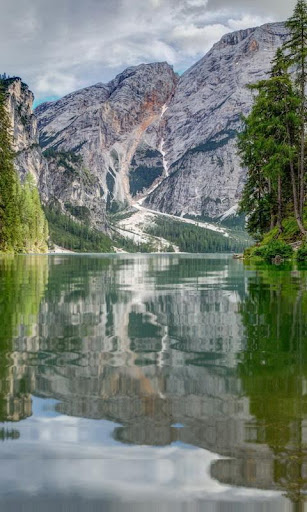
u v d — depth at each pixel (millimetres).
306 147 52094
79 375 5898
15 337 8547
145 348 7602
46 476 3312
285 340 8266
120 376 5848
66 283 21516
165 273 31750
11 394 5086
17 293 16531
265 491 3141
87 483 3209
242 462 3494
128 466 3436
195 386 5402
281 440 3871
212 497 3072
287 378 5773
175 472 3342
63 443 3803
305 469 3404
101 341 8203
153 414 4453
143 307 12773
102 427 4125
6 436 3947
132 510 2934
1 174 78375
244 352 7305
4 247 84625
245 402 4816
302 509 2959
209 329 9406
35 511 2910
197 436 3930
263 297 15164
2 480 3238
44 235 171375
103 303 13664
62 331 9172
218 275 27766
